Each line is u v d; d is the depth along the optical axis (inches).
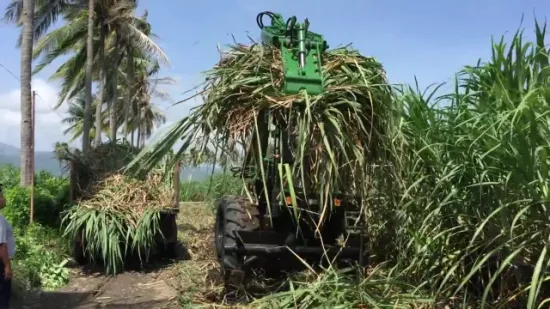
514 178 148.2
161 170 320.2
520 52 165.6
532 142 140.6
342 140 189.0
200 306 212.5
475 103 180.2
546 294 152.3
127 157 340.8
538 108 146.9
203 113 201.6
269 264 229.3
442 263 182.4
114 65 1016.9
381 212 221.5
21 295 241.8
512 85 165.9
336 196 205.8
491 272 174.9
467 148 167.5
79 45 1007.0
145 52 1026.1
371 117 196.9
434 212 169.9
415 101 199.5
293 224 216.2
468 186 163.5
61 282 266.8
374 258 228.1
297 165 193.9
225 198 239.3
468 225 174.2
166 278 271.9
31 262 265.6
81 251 305.0
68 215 303.4
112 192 308.3
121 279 277.3
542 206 144.8
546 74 165.5
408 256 204.4
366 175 204.1
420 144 195.2
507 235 151.9
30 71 508.1
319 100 192.2
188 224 446.6
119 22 946.1
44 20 856.9
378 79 204.5
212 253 318.3
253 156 200.7
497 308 158.6
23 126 495.2
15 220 370.9
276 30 220.7
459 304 177.3
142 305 228.4
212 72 206.8
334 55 211.8
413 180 197.8
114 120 1029.2
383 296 185.3
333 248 212.7
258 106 195.3
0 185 194.2
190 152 205.5
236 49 213.2
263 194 220.8
